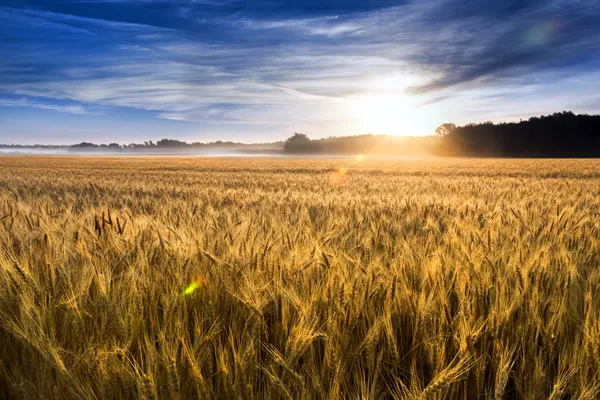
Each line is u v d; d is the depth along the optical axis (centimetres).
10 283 245
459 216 601
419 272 299
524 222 539
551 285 285
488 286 264
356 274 276
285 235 382
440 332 216
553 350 222
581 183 1702
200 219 497
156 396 172
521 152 12900
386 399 203
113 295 241
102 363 190
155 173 3125
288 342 206
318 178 2253
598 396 194
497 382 187
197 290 266
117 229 394
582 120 13075
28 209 571
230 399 183
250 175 2744
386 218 570
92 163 6147
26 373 202
